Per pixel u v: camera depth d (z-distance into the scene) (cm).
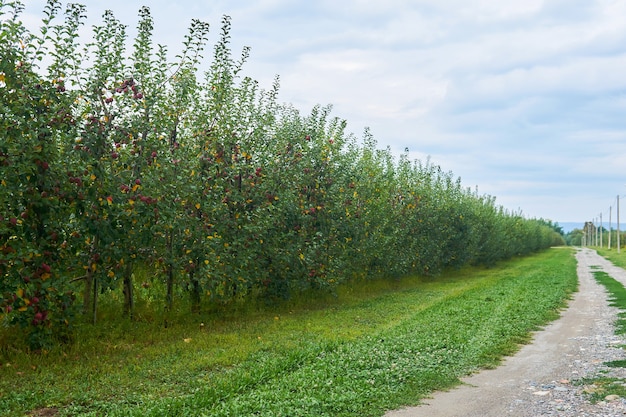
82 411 795
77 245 1151
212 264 1451
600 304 2066
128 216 1192
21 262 1009
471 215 3866
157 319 1409
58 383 920
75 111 1210
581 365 1088
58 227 1106
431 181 3272
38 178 1055
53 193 1077
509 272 3791
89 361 1059
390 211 2606
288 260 1691
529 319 1622
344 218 2027
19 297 1009
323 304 1945
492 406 830
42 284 1044
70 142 1138
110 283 1214
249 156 1566
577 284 2894
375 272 2481
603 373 1011
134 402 831
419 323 1507
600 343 1314
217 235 1499
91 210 1142
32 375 958
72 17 1173
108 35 1257
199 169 1429
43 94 1097
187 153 1402
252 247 1579
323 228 1902
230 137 1533
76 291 1241
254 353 1153
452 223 3522
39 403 821
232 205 1545
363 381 920
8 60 1033
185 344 1226
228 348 1198
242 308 1677
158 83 1339
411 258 2791
